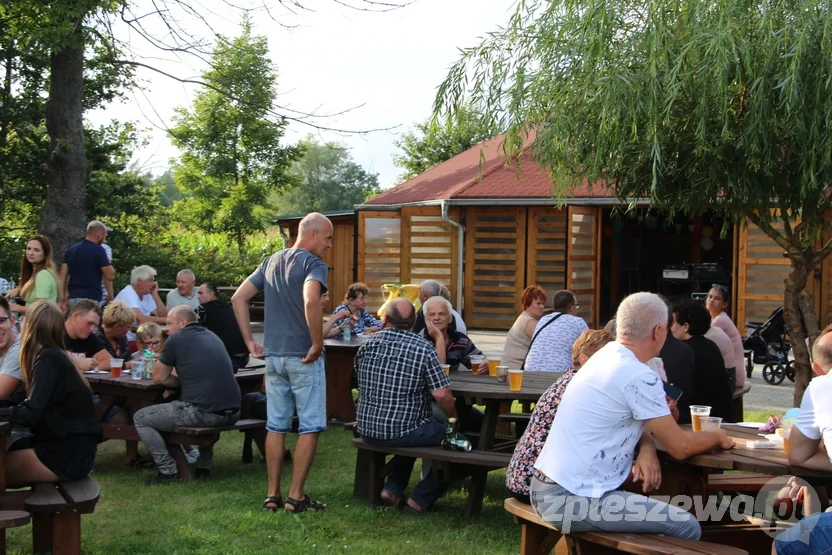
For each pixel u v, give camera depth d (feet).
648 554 12.69
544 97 26.63
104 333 27.73
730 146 24.64
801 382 26.68
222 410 22.74
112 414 24.90
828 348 14.12
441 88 29.04
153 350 26.81
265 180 108.99
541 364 24.82
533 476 14.28
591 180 27.07
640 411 13.56
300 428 19.99
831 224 26.86
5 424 15.37
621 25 26.14
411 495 20.36
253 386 28.04
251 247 110.22
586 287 64.44
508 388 20.89
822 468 13.35
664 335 14.19
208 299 28.14
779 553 13.70
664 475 15.34
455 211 65.98
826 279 57.67
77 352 26.18
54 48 50.85
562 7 26.81
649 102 23.71
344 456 25.81
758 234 57.93
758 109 22.93
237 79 53.52
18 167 73.05
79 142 56.18
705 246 76.79
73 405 16.66
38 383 16.10
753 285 58.18
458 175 71.72
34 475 16.31
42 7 50.21
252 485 22.47
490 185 65.77
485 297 65.77
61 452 16.48
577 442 13.67
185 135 85.10
